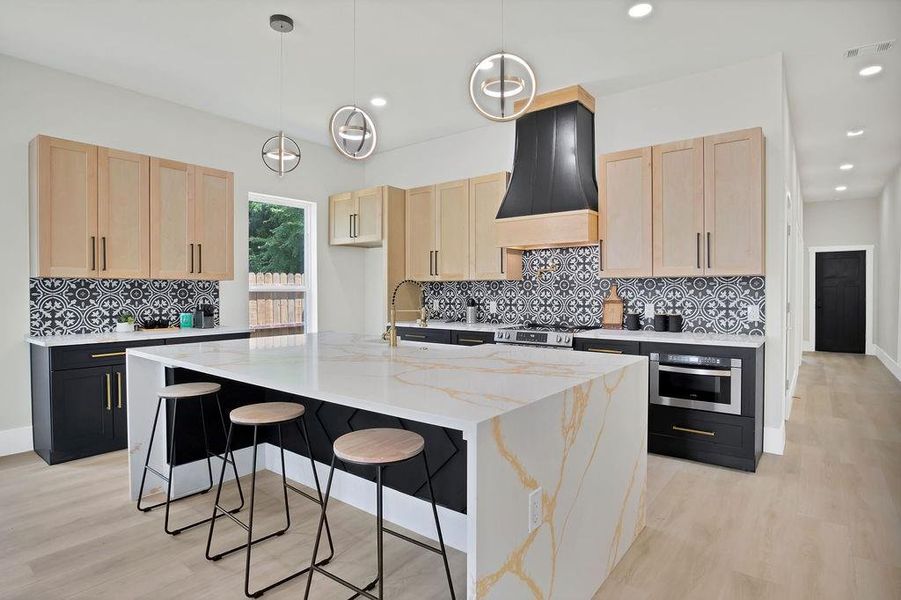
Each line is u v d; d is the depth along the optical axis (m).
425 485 2.39
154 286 4.50
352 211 5.70
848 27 3.25
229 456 3.12
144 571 2.13
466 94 4.37
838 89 4.25
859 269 9.56
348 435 1.86
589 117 4.38
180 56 3.67
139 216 4.02
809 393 5.83
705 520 2.62
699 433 3.51
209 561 2.21
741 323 3.86
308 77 4.02
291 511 2.69
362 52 3.60
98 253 3.80
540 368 2.20
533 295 5.00
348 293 6.16
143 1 2.96
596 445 2.00
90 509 2.73
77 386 3.55
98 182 3.81
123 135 4.25
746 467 3.34
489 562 1.39
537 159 4.39
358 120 2.90
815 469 3.37
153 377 2.96
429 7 3.02
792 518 2.65
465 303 5.52
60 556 2.25
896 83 4.13
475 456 1.34
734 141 3.56
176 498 2.88
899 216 6.74
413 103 4.59
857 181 7.79
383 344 3.14
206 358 2.54
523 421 1.53
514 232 4.41
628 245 3.98
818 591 2.01
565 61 3.72
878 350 8.81
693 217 3.71
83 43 3.49
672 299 4.18
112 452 3.71
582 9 3.04
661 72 3.92
